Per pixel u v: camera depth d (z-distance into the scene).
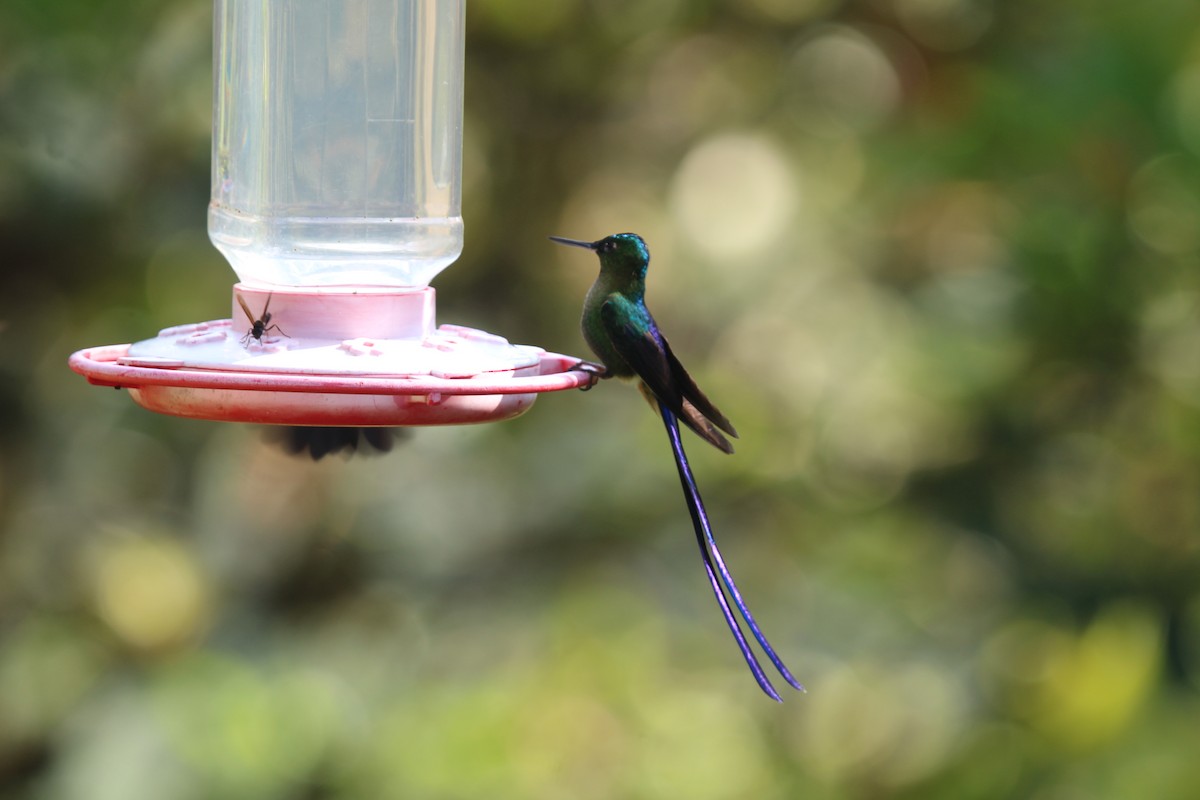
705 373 13.60
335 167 6.62
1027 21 12.77
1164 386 11.20
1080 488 11.84
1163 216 10.79
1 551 13.05
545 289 14.55
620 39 14.39
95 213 12.60
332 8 6.57
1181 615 11.34
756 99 14.95
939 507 12.38
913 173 12.30
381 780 12.18
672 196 14.88
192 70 12.73
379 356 5.56
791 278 14.41
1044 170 11.21
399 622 13.42
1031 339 11.36
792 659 13.08
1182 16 10.83
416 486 13.79
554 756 12.53
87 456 13.29
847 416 13.12
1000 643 12.06
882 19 14.38
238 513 13.48
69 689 12.84
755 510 13.55
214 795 11.98
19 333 12.88
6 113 12.23
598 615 13.26
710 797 12.46
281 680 12.71
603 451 13.75
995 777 11.73
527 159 14.54
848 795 12.60
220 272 12.99
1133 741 11.17
